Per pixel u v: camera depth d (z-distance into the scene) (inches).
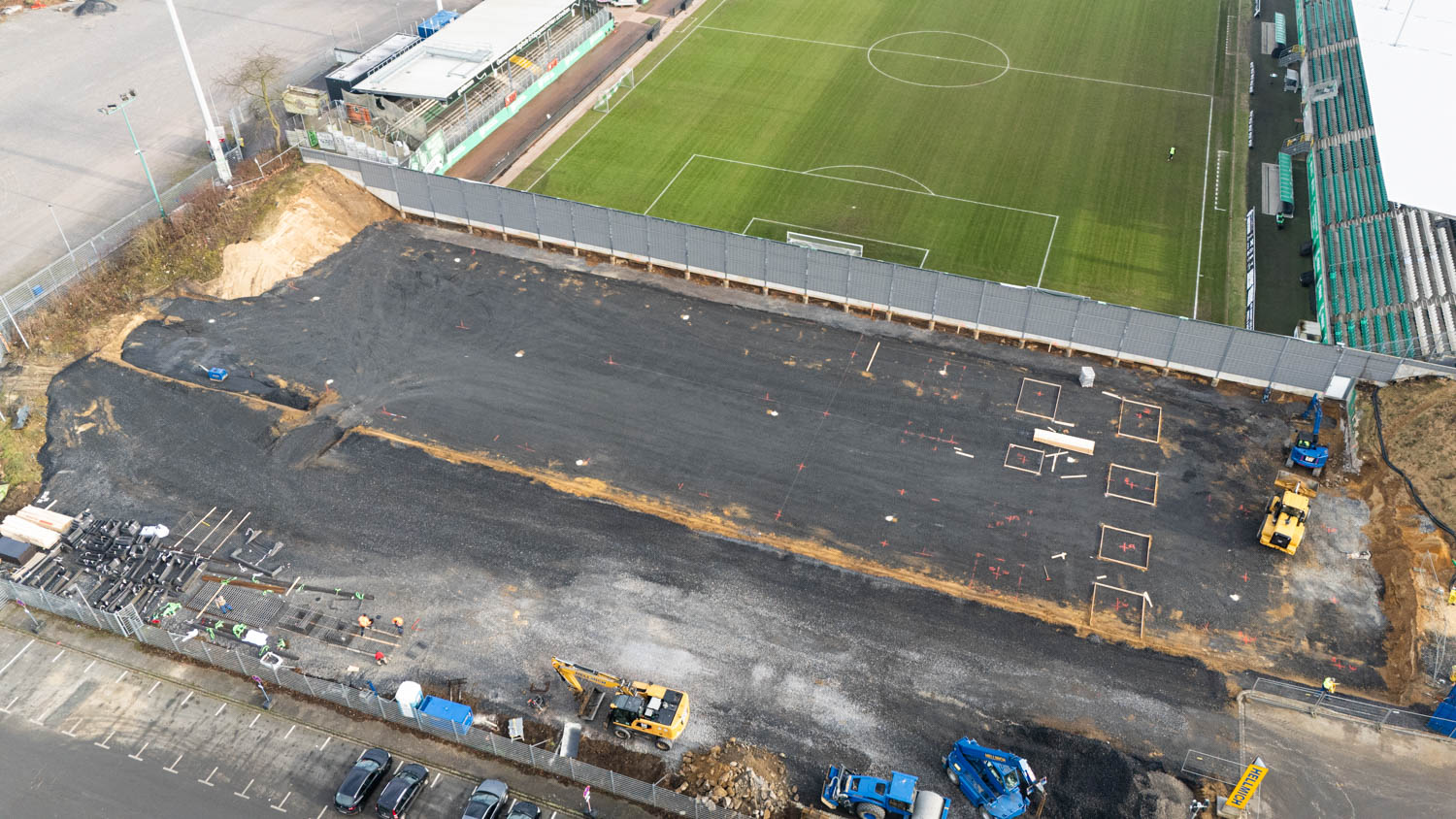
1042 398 2583.7
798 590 2129.7
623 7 4603.8
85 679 2001.7
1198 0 4542.3
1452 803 1749.5
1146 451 2428.6
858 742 1857.8
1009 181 3412.9
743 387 2630.4
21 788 1817.2
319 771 1841.8
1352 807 1747.0
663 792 1743.4
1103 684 1946.4
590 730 1883.6
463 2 4645.7
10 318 2728.8
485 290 2962.6
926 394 2603.3
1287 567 2156.7
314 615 2091.5
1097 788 1777.8
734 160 3545.8
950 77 4018.2
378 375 2679.6
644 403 2591.0
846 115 3779.5
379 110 3442.4
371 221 3253.0
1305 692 1923.0
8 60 4124.0
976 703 1919.3
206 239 3063.5
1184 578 2137.1
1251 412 2527.1
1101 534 2236.7
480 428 2522.1
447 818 1768.0
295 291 2962.6
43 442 2492.6
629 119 3789.4
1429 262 2733.8
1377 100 3324.3
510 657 2007.9
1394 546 2153.1
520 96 3836.1
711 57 4195.4
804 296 2918.3
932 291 2760.8
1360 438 2402.8
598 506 2317.9
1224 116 3754.9
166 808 1786.4
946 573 2162.9
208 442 2487.7
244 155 3506.4
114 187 3368.6
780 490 2352.4
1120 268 3031.5
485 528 2267.5
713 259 2952.8
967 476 2378.2
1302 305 2903.5
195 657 2032.5
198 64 4097.0
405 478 2389.3
